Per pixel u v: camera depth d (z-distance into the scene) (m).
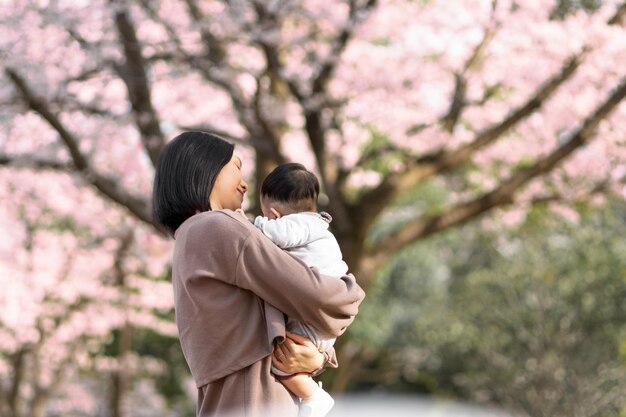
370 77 10.16
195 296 2.56
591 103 9.87
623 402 18.30
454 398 21.55
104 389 20.78
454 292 21.78
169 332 16.17
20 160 9.23
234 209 2.81
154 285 14.94
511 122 9.34
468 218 9.51
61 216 14.43
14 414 16.28
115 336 20.69
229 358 2.54
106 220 12.96
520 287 19.41
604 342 18.94
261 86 9.12
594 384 18.70
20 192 12.41
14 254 12.97
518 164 11.23
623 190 9.92
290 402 2.60
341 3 9.25
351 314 2.66
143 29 9.80
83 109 8.98
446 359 21.33
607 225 18.06
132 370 19.34
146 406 21.17
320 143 9.16
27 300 12.88
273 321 2.54
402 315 23.34
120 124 9.13
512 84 10.05
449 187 12.12
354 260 9.22
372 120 10.69
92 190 12.17
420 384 24.02
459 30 9.79
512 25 9.49
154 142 8.69
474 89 10.30
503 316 19.83
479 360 20.42
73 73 9.02
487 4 9.50
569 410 18.58
